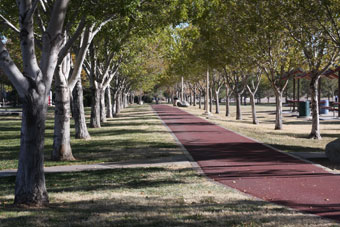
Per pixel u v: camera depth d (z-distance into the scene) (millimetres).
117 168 15352
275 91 32844
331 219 7840
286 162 15922
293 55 27641
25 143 9438
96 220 7625
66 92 17922
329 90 95500
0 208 9133
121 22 17312
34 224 7383
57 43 9688
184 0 18547
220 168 14789
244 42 29141
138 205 9055
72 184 12406
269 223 7293
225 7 25422
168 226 7117
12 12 15789
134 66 40438
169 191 10867
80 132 25797
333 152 15836
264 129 33188
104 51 27766
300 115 50469
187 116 50062
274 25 23453
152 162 16547
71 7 13281
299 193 10539
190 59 37719
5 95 102812
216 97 61375
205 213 8133
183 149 20062
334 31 22000
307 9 20703
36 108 9383
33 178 9469
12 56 30203
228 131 30047
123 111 68062
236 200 9578
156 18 19438
